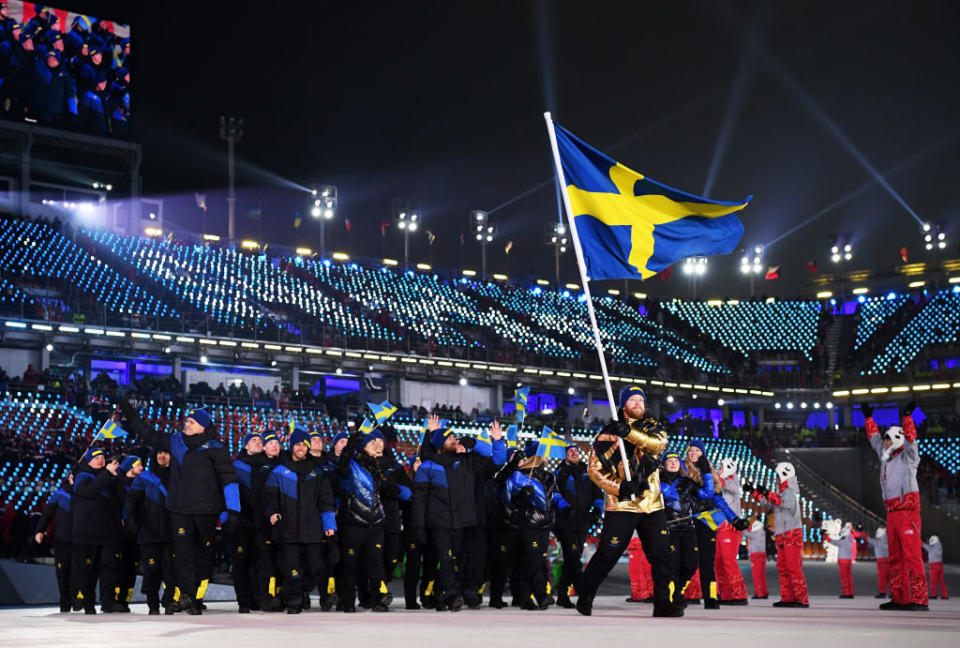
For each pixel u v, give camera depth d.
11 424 35.78
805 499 50.97
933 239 63.91
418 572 13.87
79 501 13.09
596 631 7.71
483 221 66.62
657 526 9.70
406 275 62.84
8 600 20.03
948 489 47.84
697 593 15.62
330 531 12.05
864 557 44.75
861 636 7.12
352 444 12.36
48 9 57.34
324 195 62.22
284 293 54.69
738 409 63.41
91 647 6.85
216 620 10.09
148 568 12.27
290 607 11.95
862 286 66.56
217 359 48.19
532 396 58.78
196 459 11.62
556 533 14.77
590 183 11.15
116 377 47.16
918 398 58.81
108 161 59.44
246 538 12.64
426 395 54.25
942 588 24.11
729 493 15.77
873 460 52.84
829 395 61.22
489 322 59.91
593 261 11.17
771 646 6.28
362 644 6.79
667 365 60.59
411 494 13.55
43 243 50.03
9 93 55.75
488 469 13.14
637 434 9.45
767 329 65.81
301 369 50.69
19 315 42.84
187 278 52.28
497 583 14.31
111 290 48.38
